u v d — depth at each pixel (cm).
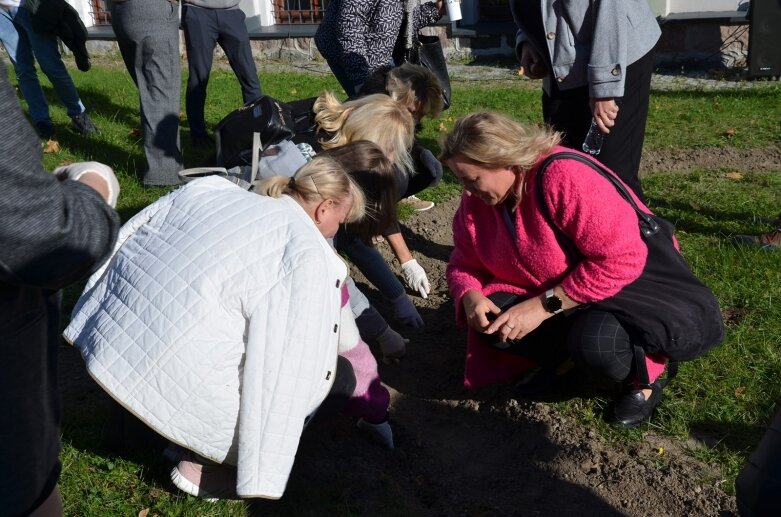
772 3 922
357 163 321
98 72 1054
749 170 641
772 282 436
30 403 178
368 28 505
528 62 443
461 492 314
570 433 337
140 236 264
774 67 941
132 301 253
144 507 286
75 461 304
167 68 562
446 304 452
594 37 396
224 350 247
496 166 299
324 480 304
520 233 318
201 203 262
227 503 286
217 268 246
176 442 257
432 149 716
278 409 243
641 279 321
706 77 989
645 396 338
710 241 498
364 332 378
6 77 157
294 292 242
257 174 349
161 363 246
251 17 1191
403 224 554
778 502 204
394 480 314
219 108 849
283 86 989
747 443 326
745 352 376
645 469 315
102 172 190
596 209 298
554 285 329
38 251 160
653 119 792
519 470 325
